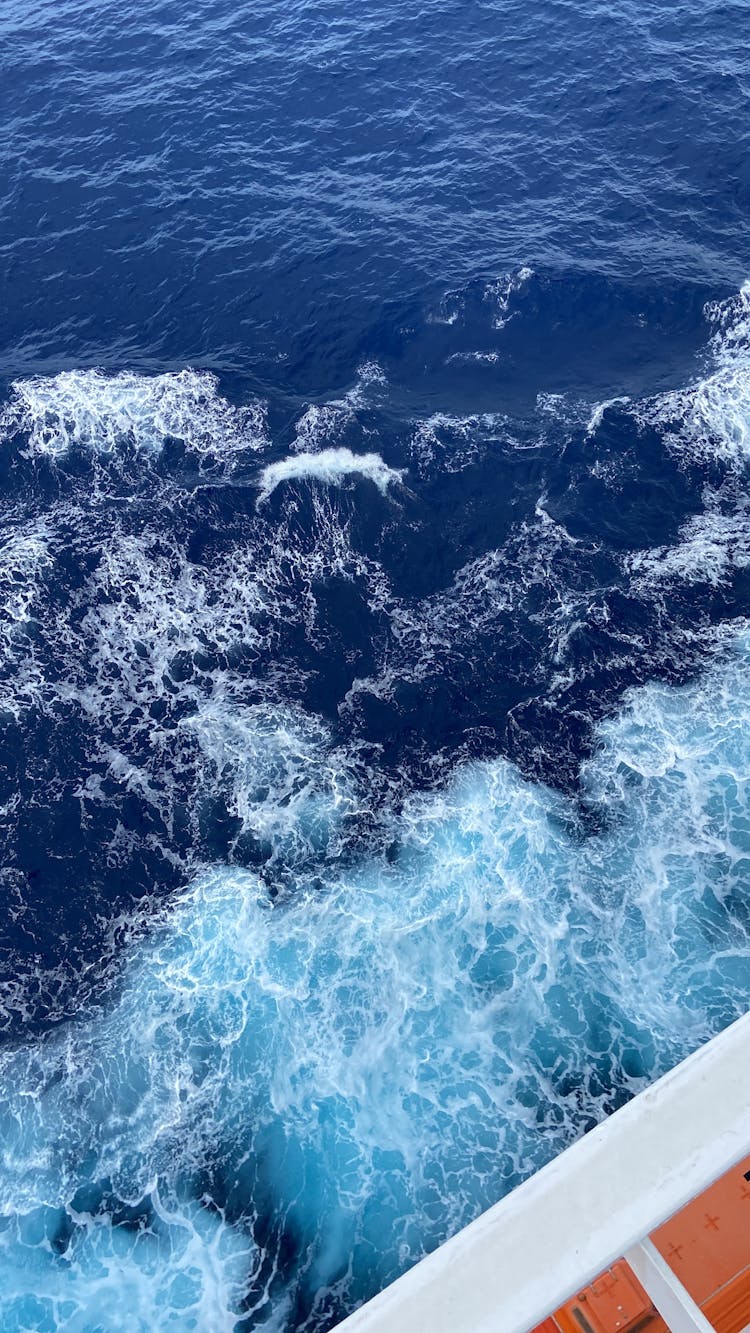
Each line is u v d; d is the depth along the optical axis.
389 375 83.38
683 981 52.16
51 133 107.94
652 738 62.06
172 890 57.12
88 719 64.19
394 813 59.84
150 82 114.00
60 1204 46.78
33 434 77.94
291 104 109.50
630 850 57.47
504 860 57.44
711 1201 34.00
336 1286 43.97
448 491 74.94
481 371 83.44
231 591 70.00
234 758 62.38
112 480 75.50
